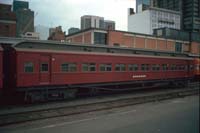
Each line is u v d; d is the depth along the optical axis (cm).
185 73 2641
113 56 1900
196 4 11150
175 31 5347
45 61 1537
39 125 984
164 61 2358
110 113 1219
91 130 913
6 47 1527
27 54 1461
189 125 991
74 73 1667
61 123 1015
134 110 1300
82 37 3975
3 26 4406
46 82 1538
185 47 5112
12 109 1335
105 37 3800
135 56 2066
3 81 1498
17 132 890
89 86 1784
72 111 1237
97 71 1797
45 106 1430
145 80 2170
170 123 1020
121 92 2147
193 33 5603
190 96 1881
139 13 8481
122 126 972
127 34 3944
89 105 1401
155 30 5612
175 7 11738
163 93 1981
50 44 1661
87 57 1739
